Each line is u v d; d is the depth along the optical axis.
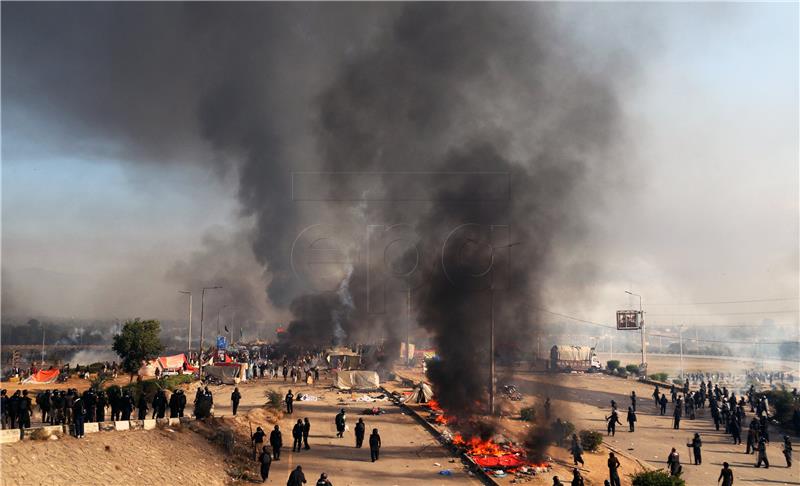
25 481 21.98
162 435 30.73
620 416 49.91
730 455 37.53
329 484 24.25
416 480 29.36
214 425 35.09
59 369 65.44
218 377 62.84
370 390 57.09
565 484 28.98
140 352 61.06
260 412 41.41
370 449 34.66
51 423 30.08
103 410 30.78
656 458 36.41
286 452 34.06
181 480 26.80
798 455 38.16
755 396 55.00
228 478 28.83
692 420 48.94
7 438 24.44
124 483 24.64
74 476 23.59
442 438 36.88
